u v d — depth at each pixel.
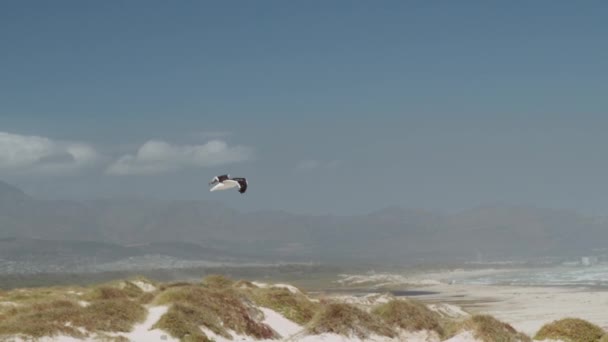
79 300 49.56
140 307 40.56
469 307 95.19
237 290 46.97
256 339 41.91
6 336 34.34
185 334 38.12
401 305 43.66
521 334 39.03
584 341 39.28
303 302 48.34
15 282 188.88
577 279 158.88
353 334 38.91
